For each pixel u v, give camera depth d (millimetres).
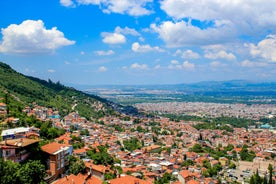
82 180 140625
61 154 147500
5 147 124625
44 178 126188
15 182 109500
